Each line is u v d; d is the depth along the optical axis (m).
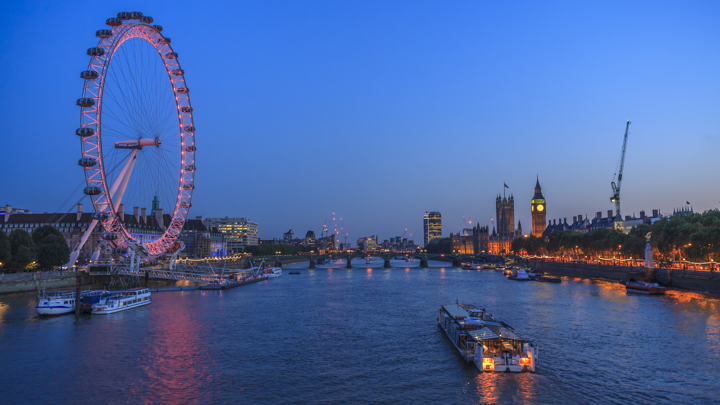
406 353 82.94
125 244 170.75
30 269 168.62
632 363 75.38
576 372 71.12
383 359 79.44
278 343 91.06
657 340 89.44
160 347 87.75
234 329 104.19
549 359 77.62
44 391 65.25
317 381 68.94
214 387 66.75
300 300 156.00
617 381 67.50
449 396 62.47
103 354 82.88
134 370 74.06
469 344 76.50
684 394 62.91
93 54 138.75
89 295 127.62
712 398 61.59
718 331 96.56
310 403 60.88
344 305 143.25
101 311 122.75
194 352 84.38
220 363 77.81
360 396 63.00
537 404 59.84
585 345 86.06
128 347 87.69
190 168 181.75
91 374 72.12
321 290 191.25
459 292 178.12
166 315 122.56
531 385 66.06
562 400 60.97
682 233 174.50
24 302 135.00
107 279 188.50
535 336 93.12
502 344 74.19
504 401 60.78
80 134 135.88
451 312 102.25
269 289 196.12
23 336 96.00
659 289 157.00
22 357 80.75
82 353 83.38
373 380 69.00
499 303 141.62
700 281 158.38
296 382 68.56
